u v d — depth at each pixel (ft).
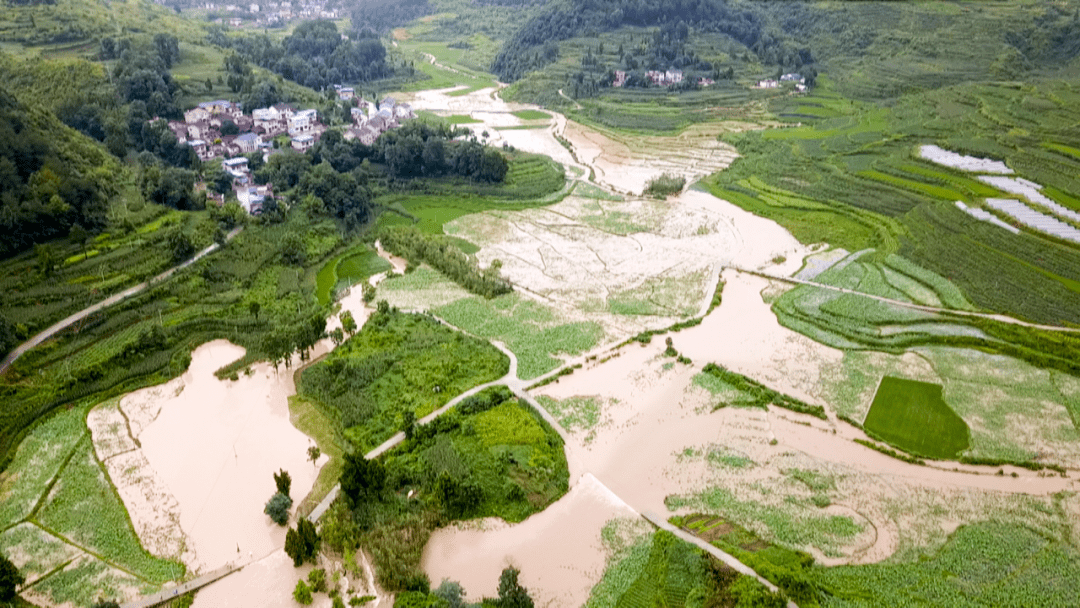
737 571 256.73
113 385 361.92
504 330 433.07
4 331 355.77
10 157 454.81
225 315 428.56
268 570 267.80
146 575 261.85
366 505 292.20
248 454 324.60
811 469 317.63
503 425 338.95
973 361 400.06
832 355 409.49
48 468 309.01
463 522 289.74
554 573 267.39
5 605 243.81
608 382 381.81
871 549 272.51
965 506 294.46
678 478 314.14
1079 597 247.91
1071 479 310.04
